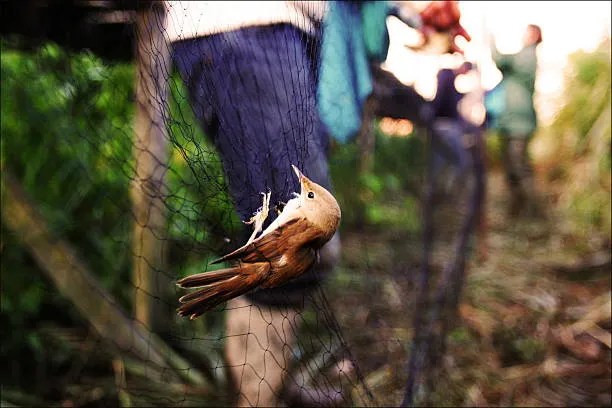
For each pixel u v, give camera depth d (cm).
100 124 281
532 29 508
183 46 166
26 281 302
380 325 320
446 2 281
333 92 226
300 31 179
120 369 276
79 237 323
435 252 423
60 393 272
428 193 344
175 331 293
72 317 310
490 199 655
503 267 447
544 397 287
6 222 264
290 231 131
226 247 172
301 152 153
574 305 397
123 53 261
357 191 434
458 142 341
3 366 285
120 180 300
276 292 191
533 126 538
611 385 298
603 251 495
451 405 271
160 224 259
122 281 325
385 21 259
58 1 246
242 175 161
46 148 307
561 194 614
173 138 148
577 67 607
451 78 323
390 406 244
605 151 545
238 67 170
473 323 350
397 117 316
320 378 249
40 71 273
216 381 277
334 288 371
